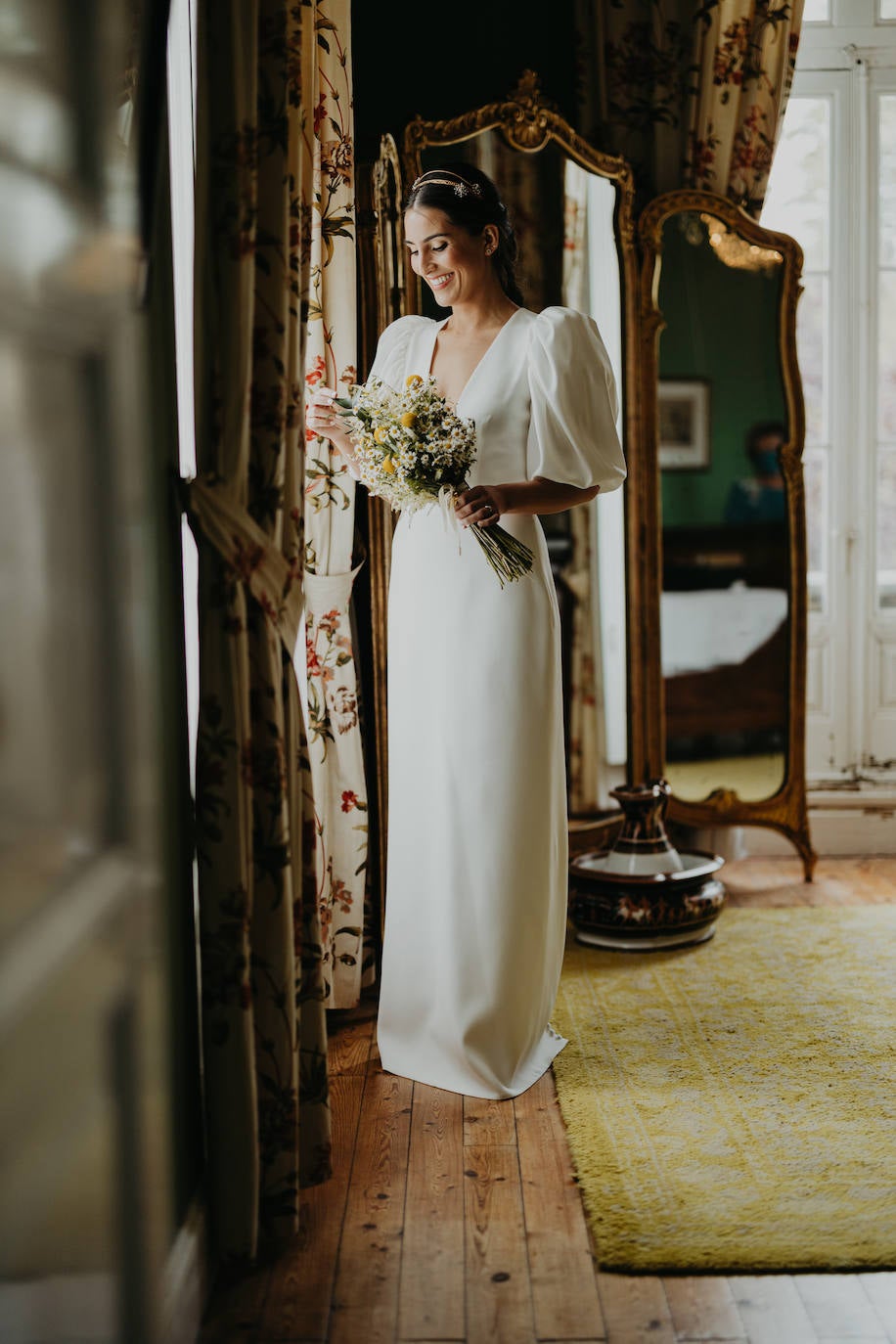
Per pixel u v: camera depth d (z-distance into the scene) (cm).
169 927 185
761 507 423
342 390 314
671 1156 234
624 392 411
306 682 309
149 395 177
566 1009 311
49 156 106
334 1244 209
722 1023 300
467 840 266
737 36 414
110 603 115
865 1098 257
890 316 462
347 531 310
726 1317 186
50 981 98
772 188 457
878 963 339
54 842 104
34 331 101
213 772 194
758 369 419
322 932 312
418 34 415
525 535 268
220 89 187
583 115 420
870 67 452
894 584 468
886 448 466
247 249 190
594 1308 189
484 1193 224
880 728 468
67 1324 106
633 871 360
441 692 268
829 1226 208
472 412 269
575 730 416
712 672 425
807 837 429
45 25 107
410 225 271
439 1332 183
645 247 411
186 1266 181
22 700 98
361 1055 292
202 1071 208
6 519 96
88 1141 110
